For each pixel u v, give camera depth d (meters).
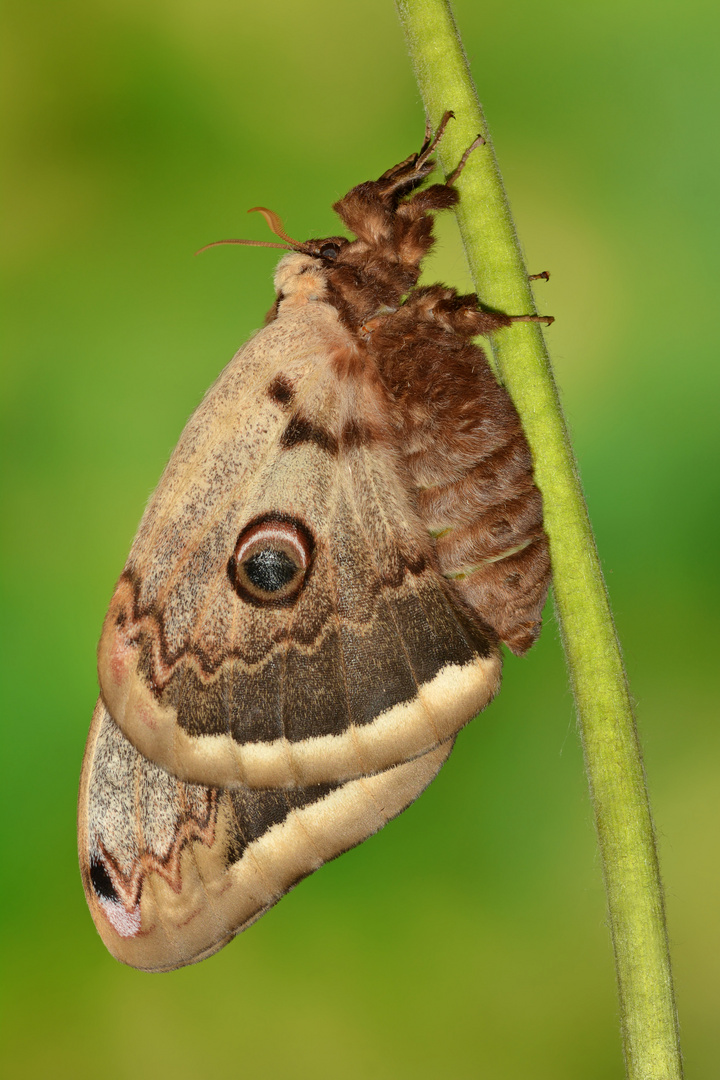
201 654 0.65
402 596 0.66
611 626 0.64
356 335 0.66
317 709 0.65
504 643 0.66
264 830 0.66
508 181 0.76
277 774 0.65
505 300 0.65
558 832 0.73
